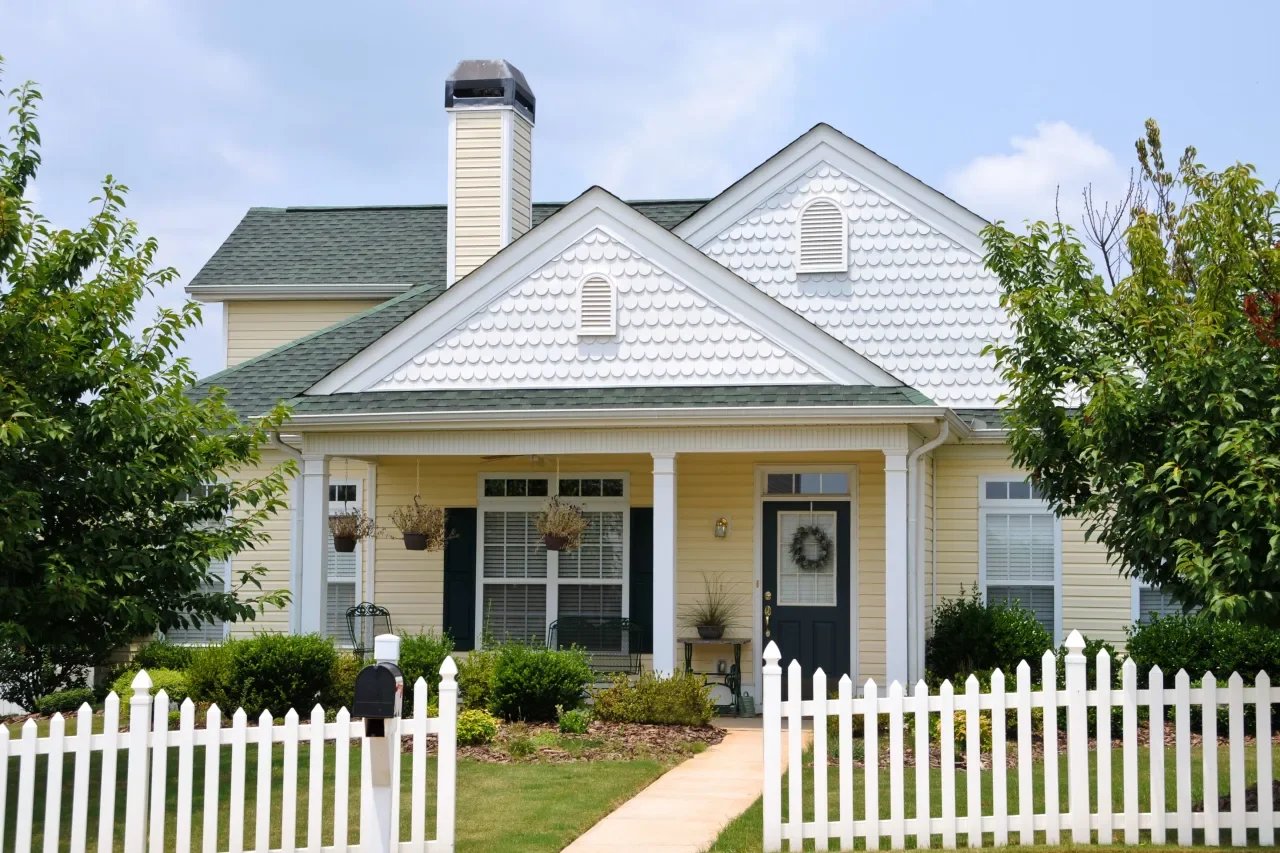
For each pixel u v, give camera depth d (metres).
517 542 18.17
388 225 22.61
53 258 10.68
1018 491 17.66
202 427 11.53
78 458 10.52
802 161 18.81
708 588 17.73
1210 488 9.33
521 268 16.53
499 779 11.68
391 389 16.59
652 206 22.28
